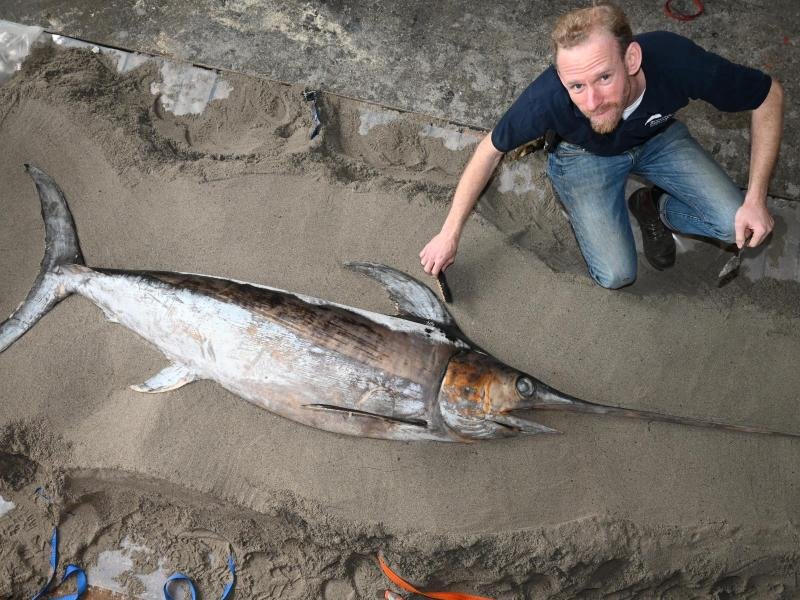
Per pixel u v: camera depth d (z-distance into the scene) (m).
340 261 2.26
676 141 2.07
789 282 2.37
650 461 2.08
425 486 2.03
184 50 2.62
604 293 2.25
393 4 2.69
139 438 2.04
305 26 2.66
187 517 2.08
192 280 2.07
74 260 2.17
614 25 1.60
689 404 2.15
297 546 2.06
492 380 1.97
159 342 2.09
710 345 2.21
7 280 2.24
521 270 2.26
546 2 2.70
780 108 1.86
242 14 2.67
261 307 2.02
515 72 2.62
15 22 2.62
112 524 2.10
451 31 2.66
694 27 2.66
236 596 2.05
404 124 2.53
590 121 1.83
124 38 2.62
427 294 2.15
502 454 2.06
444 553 1.98
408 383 1.97
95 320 2.17
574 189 2.12
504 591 2.05
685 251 2.40
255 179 2.34
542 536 1.99
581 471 2.06
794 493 2.07
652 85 1.82
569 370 2.17
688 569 2.02
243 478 2.02
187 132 2.50
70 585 2.05
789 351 2.21
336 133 2.52
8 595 2.02
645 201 2.32
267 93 2.54
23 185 2.34
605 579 2.04
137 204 2.31
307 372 1.98
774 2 2.69
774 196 2.47
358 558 2.06
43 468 2.07
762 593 2.06
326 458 2.04
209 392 2.08
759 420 2.14
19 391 2.11
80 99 2.42
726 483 2.07
